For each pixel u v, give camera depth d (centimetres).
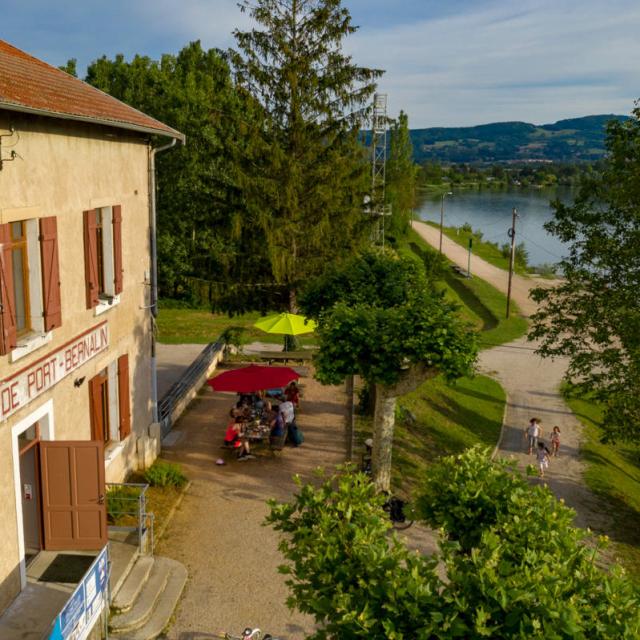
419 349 1371
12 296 976
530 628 536
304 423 2050
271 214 2666
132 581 1128
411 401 2483
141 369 1627
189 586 1175
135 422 1591
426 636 534
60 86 1295
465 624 559
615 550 1688
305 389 2384
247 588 1176
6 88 922
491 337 4097
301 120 2677
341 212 2711
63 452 1113
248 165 2719
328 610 608
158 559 1239
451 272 6197
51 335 1112
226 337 2762
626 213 1997
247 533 1369
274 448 1806
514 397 2997
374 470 1598
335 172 2661
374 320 1451
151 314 1683
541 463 2150
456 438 2275
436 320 1403
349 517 699
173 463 1711
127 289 1511
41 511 1138
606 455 2438
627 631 535
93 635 989
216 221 2827
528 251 8881
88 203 1264
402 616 574
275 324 2309
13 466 1003
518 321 4553
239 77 2702
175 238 4062
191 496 1527
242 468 1702
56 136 1123
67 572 1095
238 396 2267
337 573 634
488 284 5772
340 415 2139
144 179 1606
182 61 4778
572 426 2656
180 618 1088
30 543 1170
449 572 599
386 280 1817
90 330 1285
